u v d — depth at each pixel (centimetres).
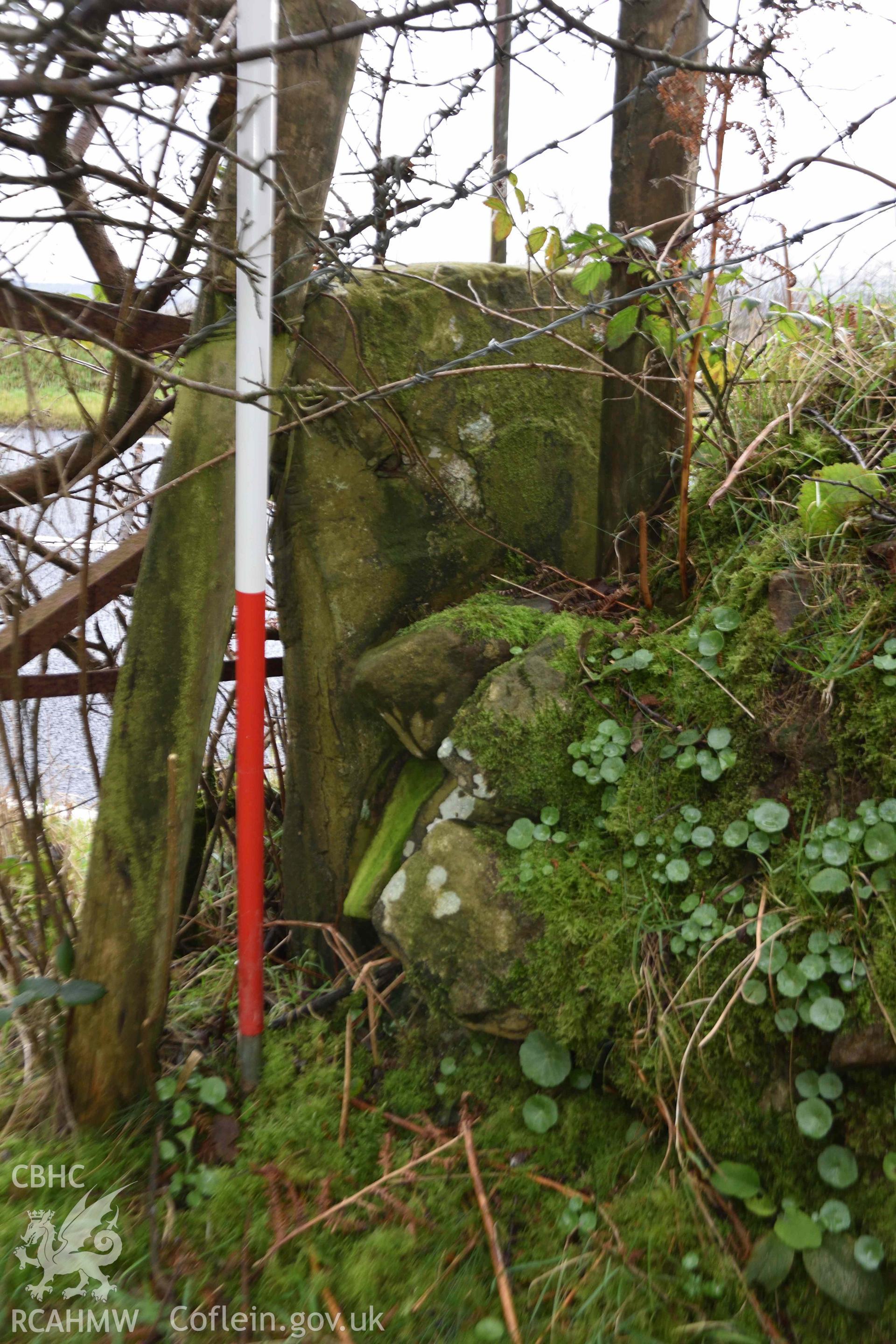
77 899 252
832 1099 151
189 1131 182
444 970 189
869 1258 141
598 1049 175
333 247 207
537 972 179
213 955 246
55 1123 185
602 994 171
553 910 181
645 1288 149
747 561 199
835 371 212
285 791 271
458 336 230
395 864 214
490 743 199
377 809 231
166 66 114
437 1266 158
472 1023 187
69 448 242
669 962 172
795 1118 154
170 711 186
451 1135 184
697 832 176
